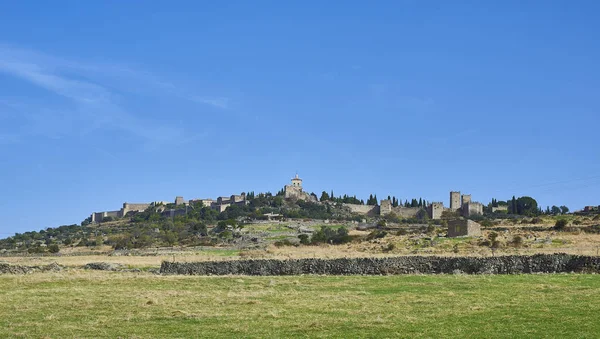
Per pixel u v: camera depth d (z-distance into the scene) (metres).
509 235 115.25
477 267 61.66
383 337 35.72
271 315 42.47
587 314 38.94
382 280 57.75
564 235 111.50
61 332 39.16
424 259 64.25
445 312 41.66
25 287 58.56
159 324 40.78
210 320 41.50
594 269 57.53
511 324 37.44
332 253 88.94
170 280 62.03
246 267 69.69
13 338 37.91
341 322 39.69
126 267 80.62
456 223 120.25
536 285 50.41
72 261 98.44
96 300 49.97
